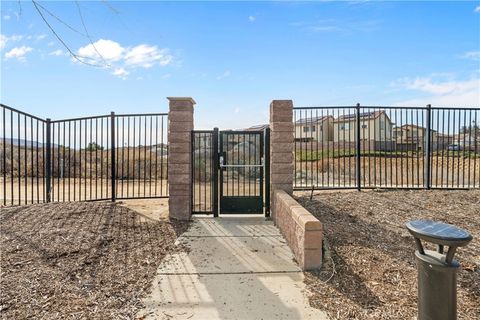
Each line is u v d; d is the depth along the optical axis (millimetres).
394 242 4414
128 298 3182
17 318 2746
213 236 5027
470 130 7562
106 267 3826
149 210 6348
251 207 6207
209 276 3695
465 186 8156
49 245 4223
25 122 6379
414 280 3439
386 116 8359
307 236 3750
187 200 5875
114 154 6988
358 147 7281
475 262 3857
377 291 3248
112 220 5438
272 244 4695
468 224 5102
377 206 5910
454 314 2174
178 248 4520
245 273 3762
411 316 2824
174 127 5922
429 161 7312
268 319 2852
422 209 5762
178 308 3029
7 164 11609
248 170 6215
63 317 2789
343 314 2881
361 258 3938
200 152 6312
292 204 4668
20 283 3293
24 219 5164
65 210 5727
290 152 6094
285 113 6125
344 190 7449
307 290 3330
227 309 3014
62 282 3381
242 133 6215
